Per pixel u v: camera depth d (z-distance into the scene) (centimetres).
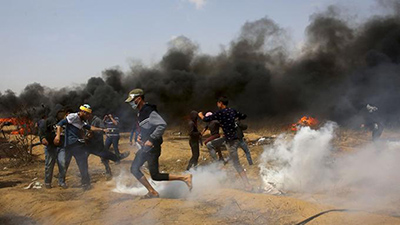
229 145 632
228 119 633
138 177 564
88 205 557
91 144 722
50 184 716
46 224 503
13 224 514
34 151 1209
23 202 590
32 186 725
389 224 396
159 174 566
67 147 676
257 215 460
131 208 518
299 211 459
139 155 561
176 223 450
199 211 490
